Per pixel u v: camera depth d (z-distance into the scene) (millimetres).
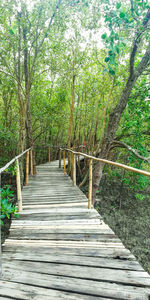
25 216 2934
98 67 7812
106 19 2896
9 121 8922
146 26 4164
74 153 4672
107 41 2398
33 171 6809
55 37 5961
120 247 2057
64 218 2859
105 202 10016
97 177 6652
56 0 5039
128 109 6637
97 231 2432
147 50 5480
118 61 5629
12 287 1466
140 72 5566
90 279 1563
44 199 3846
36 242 2145
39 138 11930
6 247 2037
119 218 8336
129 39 4543
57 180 5785
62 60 6859
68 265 1743
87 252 1958
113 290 1448
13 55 5484
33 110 8422
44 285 1488
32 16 5410
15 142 8641
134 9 3680
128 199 10805
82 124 10289
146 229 7547
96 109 8727
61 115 8898
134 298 1376
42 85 9000
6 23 5227
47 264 1755
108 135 6309
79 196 4078
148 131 6344
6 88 7773
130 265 1748
